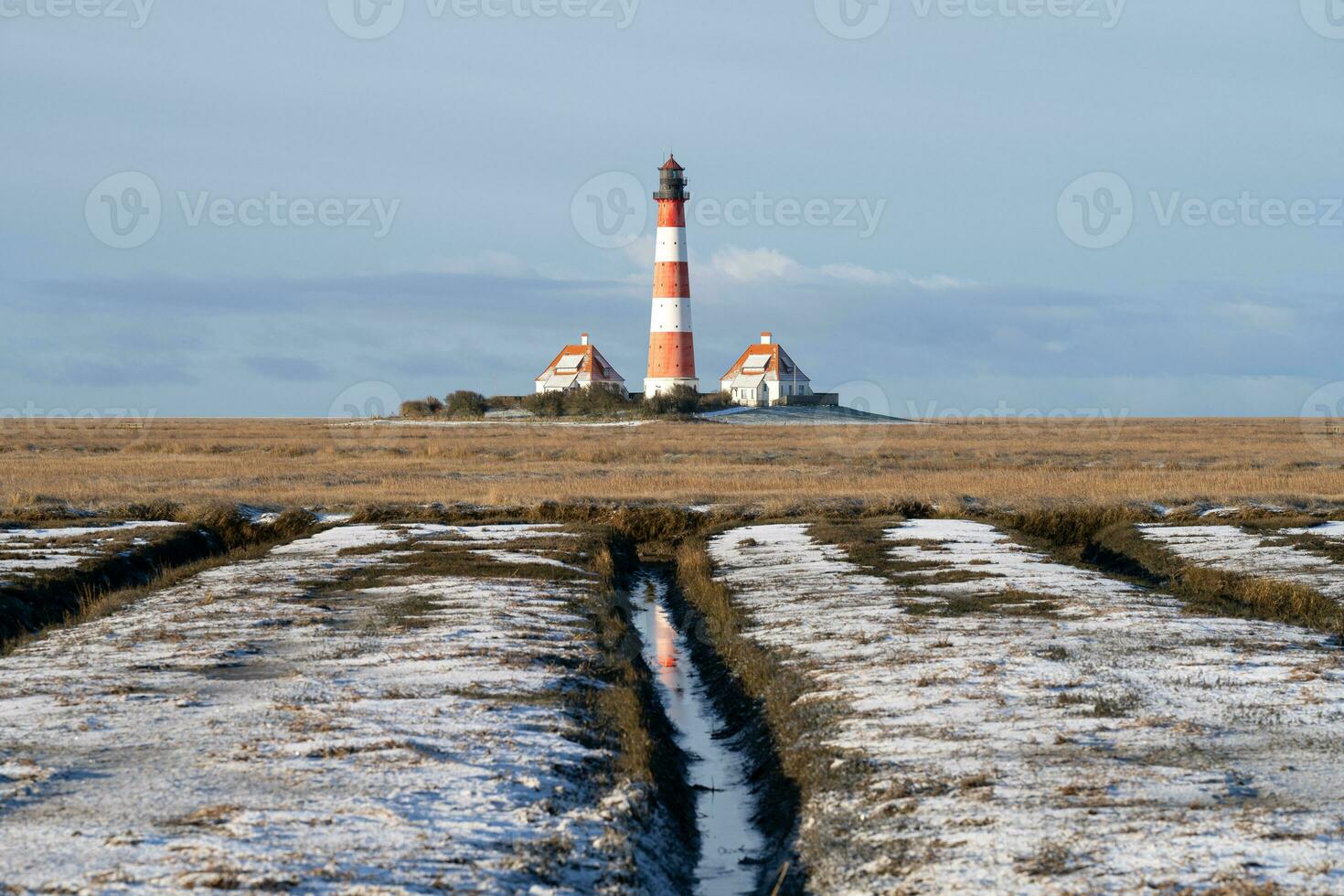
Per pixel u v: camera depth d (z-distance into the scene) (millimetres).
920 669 24500
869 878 14508
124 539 46656
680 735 24734
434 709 21609
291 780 17297
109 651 26922
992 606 32406
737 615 32812
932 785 17281
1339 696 21938
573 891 14094
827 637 28625
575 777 18484
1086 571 39000
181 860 13984
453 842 15031
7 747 18953
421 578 38219
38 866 13781
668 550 53062
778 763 20953
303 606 32781
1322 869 13523
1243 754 18359
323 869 13781
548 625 30578
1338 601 32969
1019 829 15234
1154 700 21703
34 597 34688
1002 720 20594
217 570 40719
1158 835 14812
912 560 41844
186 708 21562
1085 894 13117
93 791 16734
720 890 16609
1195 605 32625
